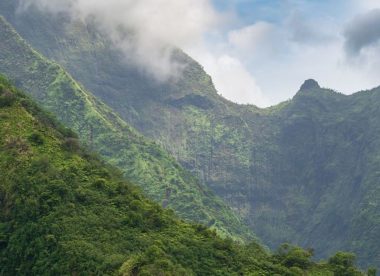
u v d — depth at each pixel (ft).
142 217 328.29
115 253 277.85
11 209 300.81
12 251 280.31
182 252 309.63
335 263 384.47
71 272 261.03
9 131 360.69
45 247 274.57
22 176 315.99
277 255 380.99
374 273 383.24
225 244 343.46
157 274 258.98
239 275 316.40
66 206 303.07
